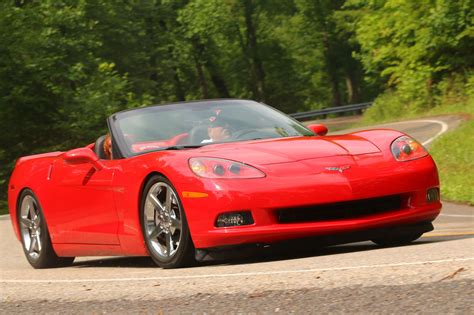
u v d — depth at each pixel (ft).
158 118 55.11
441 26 288.30
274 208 44.57
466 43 290.56
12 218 63.93
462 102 284.61
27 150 245.04
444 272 31.89
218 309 30.66
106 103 254.68
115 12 375.45
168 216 47.11
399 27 309.01
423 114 290.97
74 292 37.76
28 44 241.35
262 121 55.93
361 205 46.21
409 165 47.65
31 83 241.14
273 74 572.10
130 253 51.24
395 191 46.55
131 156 51.52
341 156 47.42
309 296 30.81
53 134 250.16
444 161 126.52
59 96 249.34
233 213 44.68
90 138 250.37
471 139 140.36
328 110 398.62
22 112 242.58
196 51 549.54
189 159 46.73
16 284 43.47
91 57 286.87
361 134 52.16
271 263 42.04
